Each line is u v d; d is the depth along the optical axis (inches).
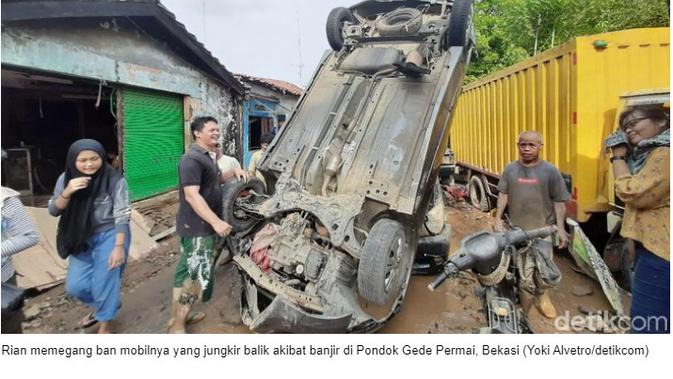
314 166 150.8
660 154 95.1
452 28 167.2
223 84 388.5
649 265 100.3
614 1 420.5
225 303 157.8
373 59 174.7
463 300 163.3
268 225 137.9
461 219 301.1
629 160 107.6
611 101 177.0
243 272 133.6
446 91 155.3
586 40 177.3
